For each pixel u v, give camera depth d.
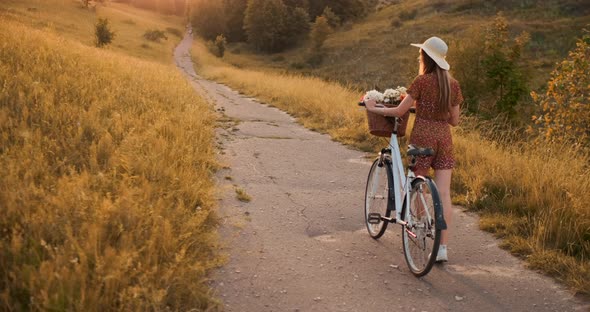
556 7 56.47
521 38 14.77
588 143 8.57
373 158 8.60
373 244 4.91
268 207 5.77
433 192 3.93
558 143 8.35
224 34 103.19
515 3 61.88
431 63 4.30
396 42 61.00
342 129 10.47
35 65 9.41
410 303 3.79
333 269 4.30
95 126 6.77
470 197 6.14
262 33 87.50
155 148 6.37
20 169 4.88
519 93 14.44
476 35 15.57
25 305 3.09
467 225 5.46
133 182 5.23
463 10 66.19
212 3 102.56
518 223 5.29
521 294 3.97
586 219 5.01
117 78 11.05
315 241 4.91
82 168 5.50
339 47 68.75
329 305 3.71
